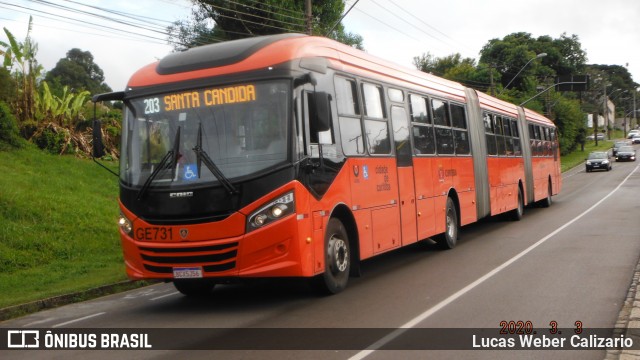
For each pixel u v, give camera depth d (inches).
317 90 365.1
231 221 333.4
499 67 3341.5
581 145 3513.8
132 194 354.6
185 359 259.9
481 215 674.2
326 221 364.8
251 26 1278.3
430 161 535.5
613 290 366.9
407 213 480.4
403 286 403.5
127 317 369.4
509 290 375.2
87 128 1059.3
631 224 727.7
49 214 698.2
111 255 640.4
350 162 396.8
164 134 354.3
